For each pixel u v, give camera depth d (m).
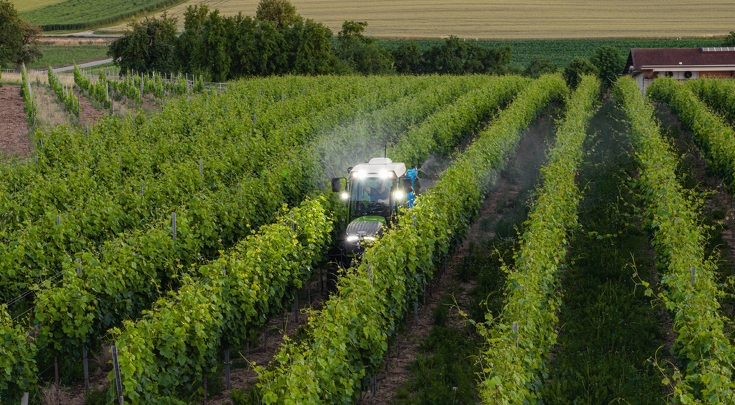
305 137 28.77
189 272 15.47
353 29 84.12
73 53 109.25
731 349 9.93
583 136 26.64
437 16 136.25
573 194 19.09
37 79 48.69
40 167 23.25
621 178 25.09
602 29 122.50
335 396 10.16
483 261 17.95
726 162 21.64
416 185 19.09
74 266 12.68
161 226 16.03
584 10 137.12
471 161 21.36
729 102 36.88
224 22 66.38
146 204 18.75
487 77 53.09
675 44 110.00
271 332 14.74
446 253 16.50
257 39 67.44
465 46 90.25
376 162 18.14
